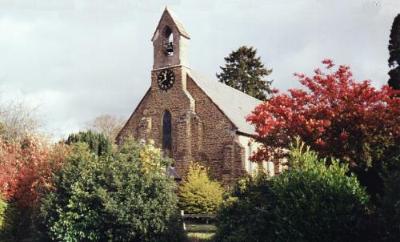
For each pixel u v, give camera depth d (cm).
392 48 2403
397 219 1375
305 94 2231
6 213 2544
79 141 3120
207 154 3953
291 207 1538
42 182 2542
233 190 1877
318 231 1491
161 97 4206
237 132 3903
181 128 4016
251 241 1616
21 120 4694
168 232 2041
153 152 2277
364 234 1514
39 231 2247
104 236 2067
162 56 4262
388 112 2028
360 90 2083
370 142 2017
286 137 2205
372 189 2002
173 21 4241
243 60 7444
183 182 3578
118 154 2267
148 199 2078
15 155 2889
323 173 1587
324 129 2064
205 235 2247
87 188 2156
